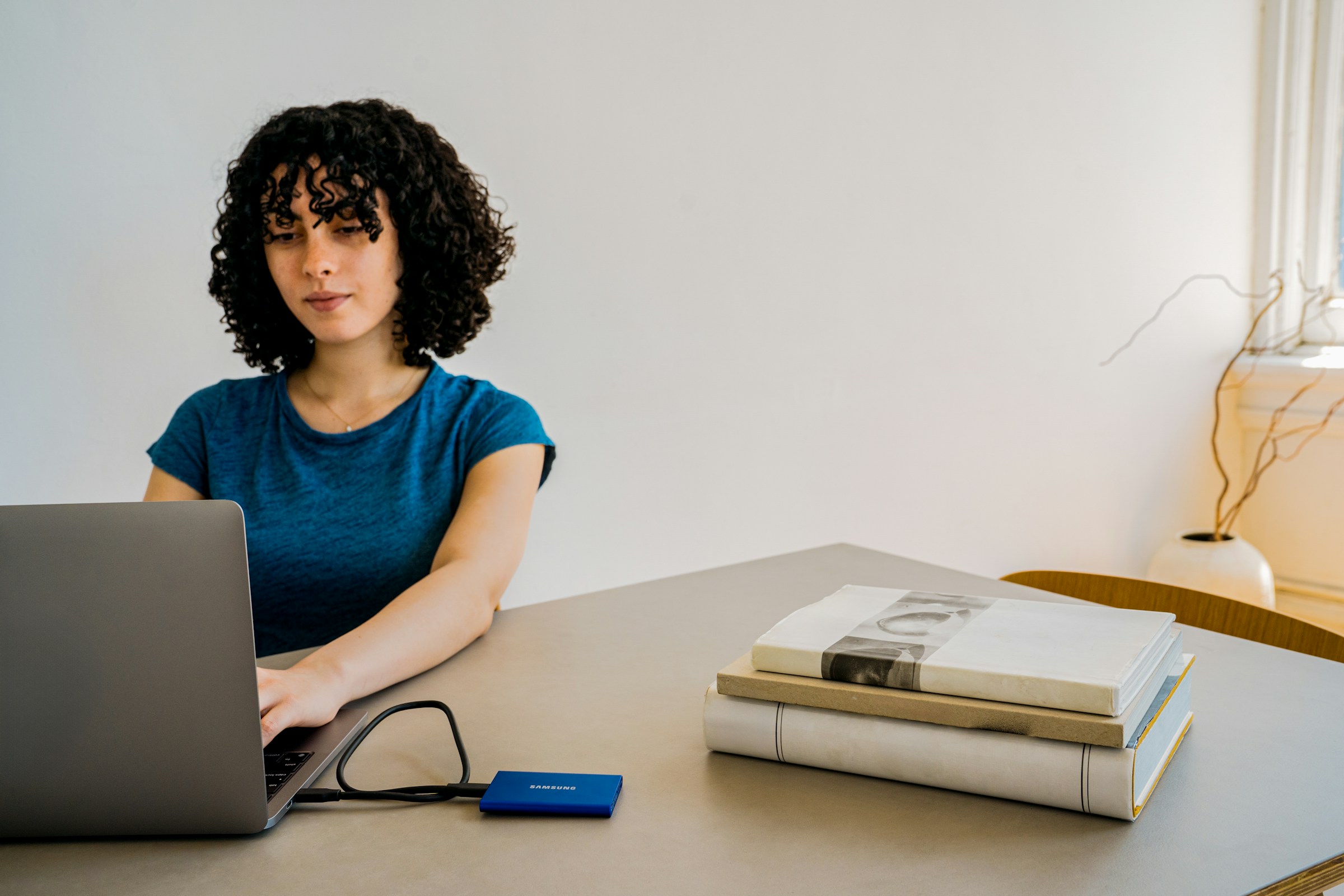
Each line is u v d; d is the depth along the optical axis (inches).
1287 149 121.1
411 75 74.1
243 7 68.1
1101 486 117.0
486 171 77.5
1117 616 29.6
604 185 82.7
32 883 23.3
